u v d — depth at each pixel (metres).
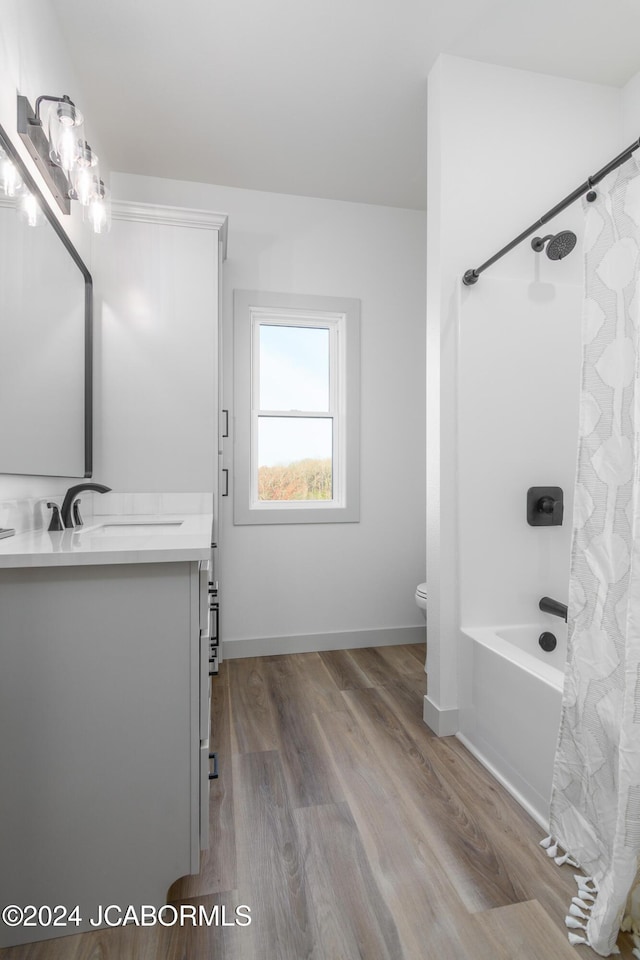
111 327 2.21
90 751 1.02
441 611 1.83
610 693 1.14
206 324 2.30
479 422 1.83
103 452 2.21
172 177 2.64
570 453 1.91
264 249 2.77
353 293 2.89
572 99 1.96
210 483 2.29
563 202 1.37
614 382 1.18
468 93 1.85
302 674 2.45
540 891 1.13
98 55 1.85
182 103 2.11
